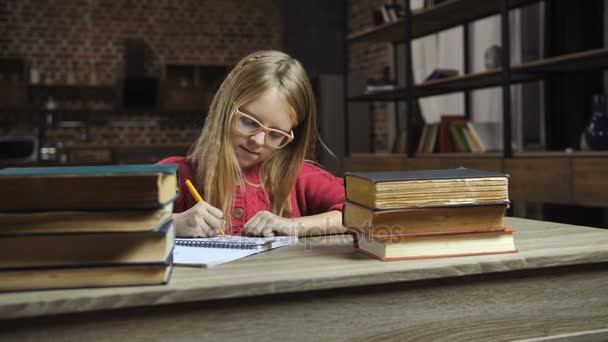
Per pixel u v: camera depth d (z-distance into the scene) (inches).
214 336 25.0
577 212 107.0
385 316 27.4
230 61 328.5
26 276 24.5
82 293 23.8
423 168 148.9
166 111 317.4
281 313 25.9
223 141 45.3
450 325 28.5
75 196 24.7
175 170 27.1
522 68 125.5
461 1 138.9
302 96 44.7
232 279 25.8
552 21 130.0
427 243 30.2
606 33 124.6
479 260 29.1
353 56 269.3
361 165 182.9
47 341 23.3
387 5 177.6
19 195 24.5
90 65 305.6
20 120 296.0
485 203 30.7
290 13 269.3
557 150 134.2
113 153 285.7
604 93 125.9
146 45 315.0
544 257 29.9
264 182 49.1
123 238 24.8
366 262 29.5
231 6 328.8
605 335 31.2
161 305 24.3
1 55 293.7
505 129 121.7
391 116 238.5
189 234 38.9
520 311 29.8
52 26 300.2
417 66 217.6
